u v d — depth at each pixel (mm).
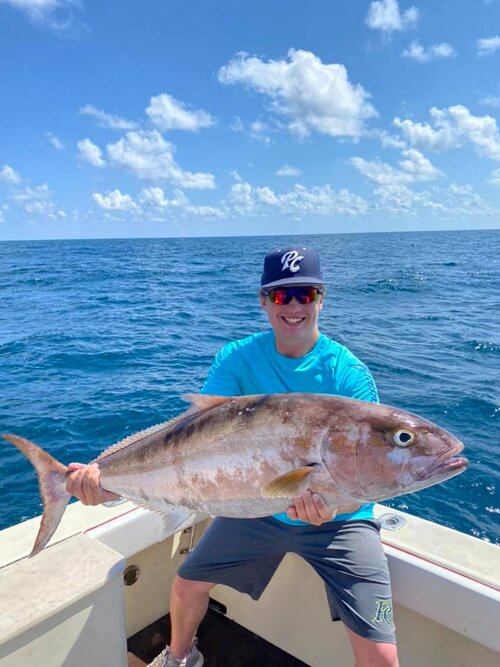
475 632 2338
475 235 182375
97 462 2590
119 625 2199
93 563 2209
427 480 2109
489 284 30750
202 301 24891
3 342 15125
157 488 2443
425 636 2578
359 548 2453
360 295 25734
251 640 3109
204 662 2961
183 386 10320
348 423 2148
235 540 2609
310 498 2107
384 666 2281
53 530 2406
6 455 7125
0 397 9641
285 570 3000
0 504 5969
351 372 2701
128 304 24078
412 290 27734
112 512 2902
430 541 2732
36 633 1924
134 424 8258
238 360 2852
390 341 14320
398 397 9094
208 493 2336
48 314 21031
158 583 3195
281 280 2635
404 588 2562
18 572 2156
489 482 6047
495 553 2625
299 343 2719
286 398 2271
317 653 2908
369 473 2125
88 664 2094
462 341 14250
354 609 2354
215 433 2322
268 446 2215
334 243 108625
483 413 8227
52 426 8180
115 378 11008
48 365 12273
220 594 3297
